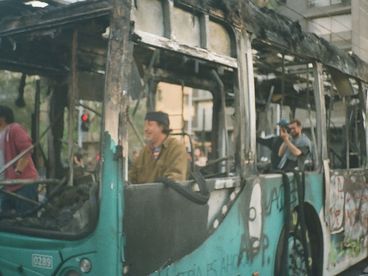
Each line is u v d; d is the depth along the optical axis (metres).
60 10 3.51
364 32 22.80
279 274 4.79
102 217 2.99
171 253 3.33
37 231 3.31
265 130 6.37
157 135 3.65
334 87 6.35
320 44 5.72
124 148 3.02
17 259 3.43
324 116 5.70
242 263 4.12
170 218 3.33
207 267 3.67
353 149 6.82
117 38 3.09
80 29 3.81
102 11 3.23
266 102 6.44
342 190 6.20
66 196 3.70
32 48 4.56
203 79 5.83
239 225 4.09
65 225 3.25
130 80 3.11
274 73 6.08
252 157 4.28
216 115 5.93
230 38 4.17
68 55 4.86
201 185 3.49
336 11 23.03
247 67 4.27
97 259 3.00
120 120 3.01
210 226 3.72
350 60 6.60
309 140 5.75
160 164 3.57
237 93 4.16
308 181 5.36
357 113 6.93
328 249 5.79
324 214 5.66
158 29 3.40
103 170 3.01
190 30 3.70
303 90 6.67
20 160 4.34
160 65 5.16
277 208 4.74
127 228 3.01
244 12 4.32
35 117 5.06
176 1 3.52
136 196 3.08
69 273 3.16
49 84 5.11
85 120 5.17
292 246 5.16
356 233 6.72
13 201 4.32
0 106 4.73
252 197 4.29
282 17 5.12
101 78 4.89
